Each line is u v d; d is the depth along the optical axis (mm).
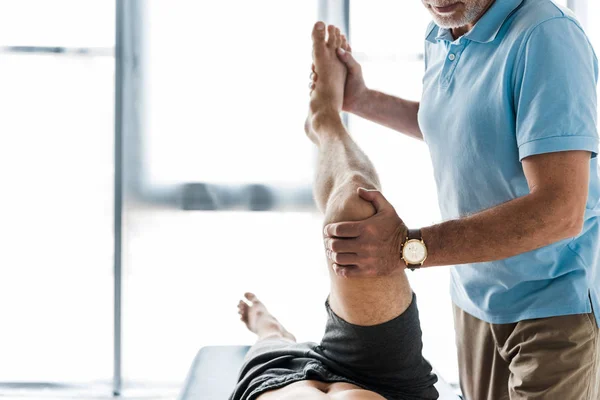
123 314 2604
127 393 2625
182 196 2607
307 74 2600
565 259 1173
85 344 2648
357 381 1047
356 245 965
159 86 2572
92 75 2578
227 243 2643
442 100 1277
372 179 1109
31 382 2627
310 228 2654
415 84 2613
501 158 1146
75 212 2617
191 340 2654
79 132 2594
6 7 2533
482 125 1157
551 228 992
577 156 1007
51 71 2568
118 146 2529
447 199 1307
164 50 2562
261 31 2584
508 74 1104
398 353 1024
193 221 2625
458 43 1242
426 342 2689
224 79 2590
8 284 2621
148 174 2588
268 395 1023
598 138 1037
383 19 2594
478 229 1001
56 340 2641
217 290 2654
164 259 2623
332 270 1021
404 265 1005
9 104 2566
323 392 992
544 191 1001
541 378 1173
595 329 1172
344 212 1005
